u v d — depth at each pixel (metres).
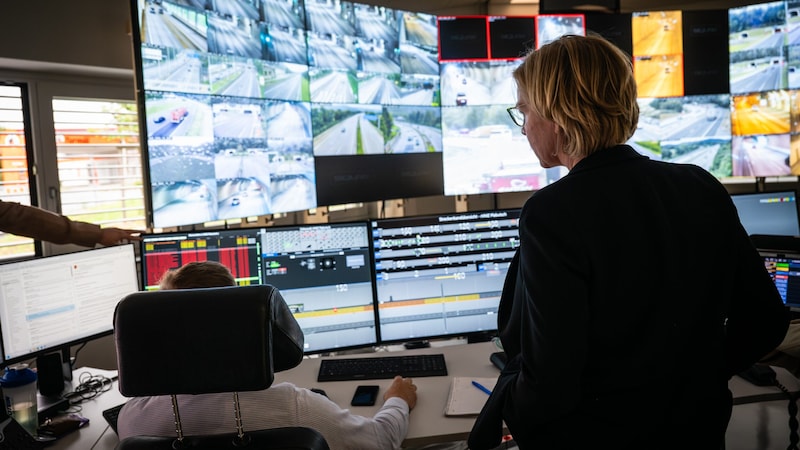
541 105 0.97
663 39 3.52
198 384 0.94
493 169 3.45
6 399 1.55
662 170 0.97
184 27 2.30
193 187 2.37
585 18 3.48
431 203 4.21
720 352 0.97
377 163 3.12
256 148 2.61
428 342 2.21
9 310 1.72
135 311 0.95
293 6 2.74
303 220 3.44
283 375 1.89
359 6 3.02
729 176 3.58
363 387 1.72
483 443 1.11
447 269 2.15
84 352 2.67
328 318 2.07
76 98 2.76
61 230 1.99
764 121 3.50
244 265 2.03
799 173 3.45
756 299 1.04
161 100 2.23
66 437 1.58
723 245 0.95
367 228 2.11
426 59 3.29
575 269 0.89
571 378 0.89
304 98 2.80
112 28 2.68
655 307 0.90
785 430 2.38
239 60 2.52
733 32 3.53
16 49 2.35
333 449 1.27
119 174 2.94
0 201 1.91
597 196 0.91
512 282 1.10
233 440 1.04
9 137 2.55
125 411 1.27
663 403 0.92
